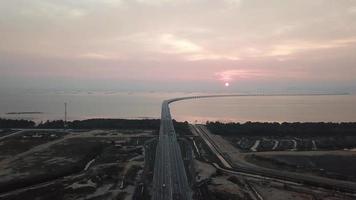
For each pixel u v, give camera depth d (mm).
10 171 163625
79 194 131000
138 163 174750
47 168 168875
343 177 157125
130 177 150375
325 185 145125
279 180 154750
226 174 160125
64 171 163500
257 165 181125
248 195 129875
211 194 127875
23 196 130250
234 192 132000
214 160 191375
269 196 130625
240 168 173875
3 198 128000
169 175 147250
